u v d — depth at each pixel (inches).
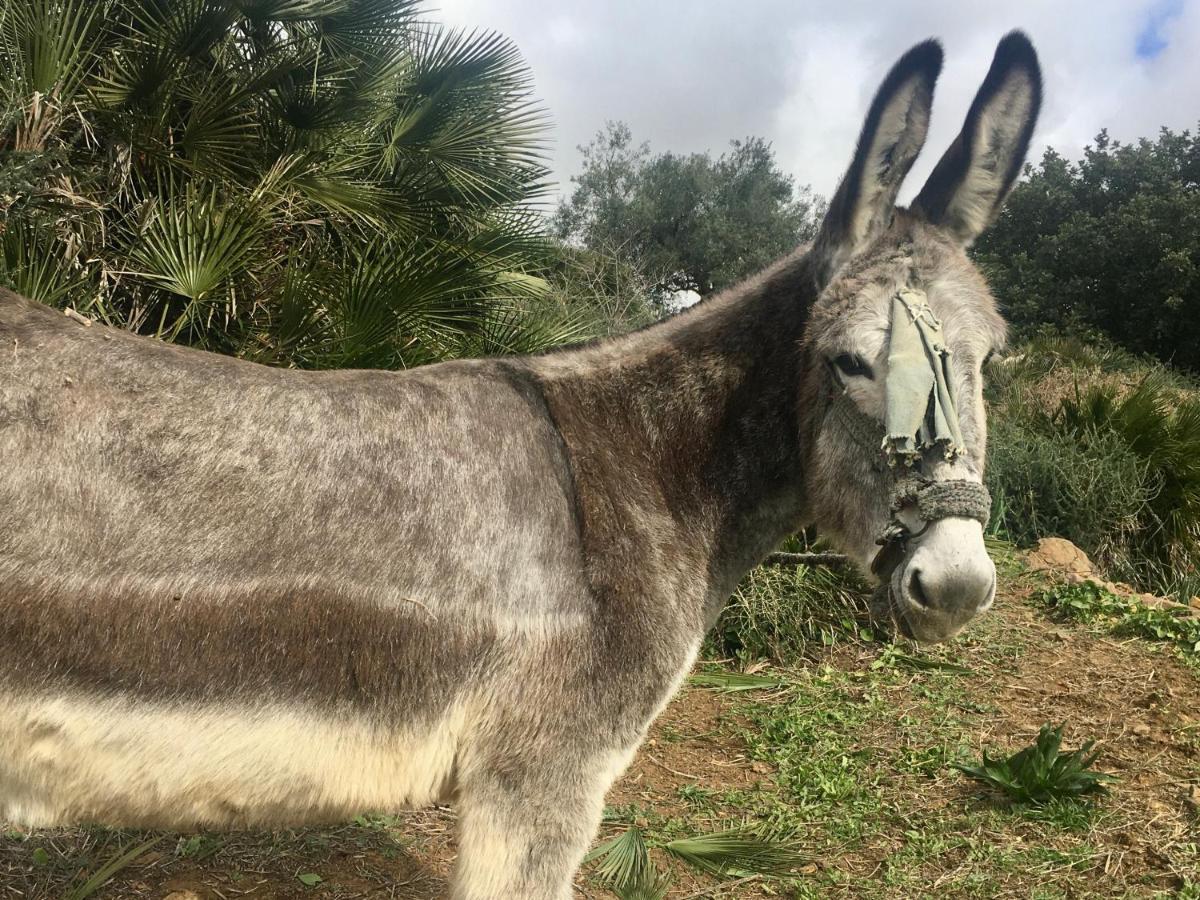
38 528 68.3
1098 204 1031.0
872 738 166.6
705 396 88.4
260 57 240.8
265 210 200.5
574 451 83.3
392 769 75.8
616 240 827.4
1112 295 977.5
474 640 75.4
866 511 77.8
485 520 77.4
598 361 90.0
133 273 182.7
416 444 78.4
